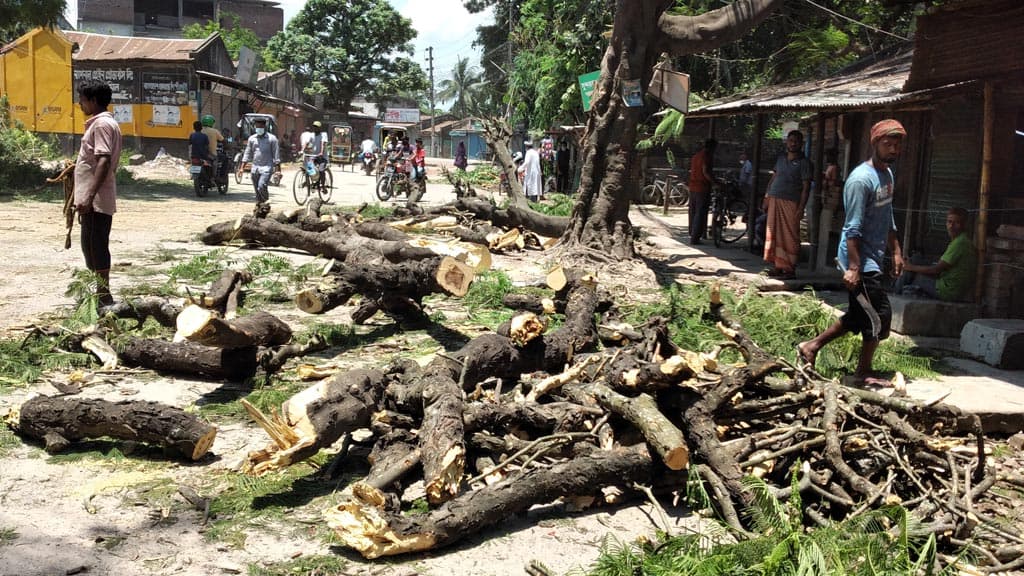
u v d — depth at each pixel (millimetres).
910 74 9266
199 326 5613
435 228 14242
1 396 5727
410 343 7586
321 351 7180
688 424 4602
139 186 24562
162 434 4754
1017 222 8742
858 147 12523
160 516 4133
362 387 4770
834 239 12781
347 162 50812
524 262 12641
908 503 4309
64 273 10086
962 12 8570
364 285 7684
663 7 12664
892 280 10516
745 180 19531
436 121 91625
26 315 7840
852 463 4676
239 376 6320
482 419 4688
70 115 34562
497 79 55500
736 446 4574
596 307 7504
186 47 37500
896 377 6301
